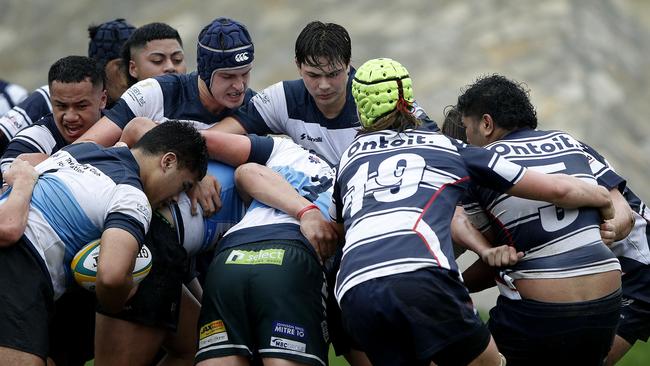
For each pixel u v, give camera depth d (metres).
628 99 54.72
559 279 17.16
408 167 16.75
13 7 76.56
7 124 22.64
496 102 18.12
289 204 17.81
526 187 16.86
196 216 18.14
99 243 16.80
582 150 18.39
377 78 17.25
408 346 16.02
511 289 17.53
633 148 49.91
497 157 16.89
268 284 17.00
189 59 61.78
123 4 72.06
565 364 17.58
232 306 17.16
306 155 19.19
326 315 17.72
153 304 17.47
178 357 19.34
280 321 16.89
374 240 16.17
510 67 55.97
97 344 17.53
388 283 15.75
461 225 18.20
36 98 23.14
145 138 17.73
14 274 16.30
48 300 16.67
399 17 63.34
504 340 17.75
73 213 16.70
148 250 17.33
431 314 15.69
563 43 57.72
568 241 17.27
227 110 20.75
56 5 75.00
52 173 17.16
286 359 16.81
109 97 24.34
